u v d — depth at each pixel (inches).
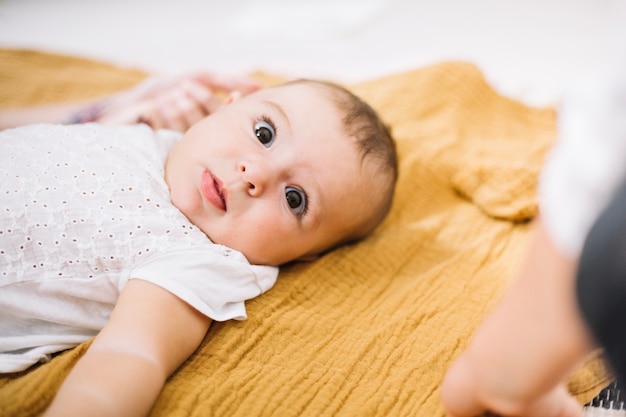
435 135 50.1
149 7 70.4
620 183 15.1
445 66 55.4
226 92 51.3
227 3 72.2
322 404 28.5
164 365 28.0
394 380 30.1
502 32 67.3
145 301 29.4
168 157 36.9
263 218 34.2
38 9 67.4
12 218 30.8
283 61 62.9
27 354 30.3
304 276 36.0
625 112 15.2
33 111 47.8
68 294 31.2
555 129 53.1
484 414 22.9
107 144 35.3
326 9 70.7
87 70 59.1
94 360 26.7
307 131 36.2
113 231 31.4
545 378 18.6
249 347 31.1
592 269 15.1
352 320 33.8
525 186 44.8
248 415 27.5
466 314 34.7
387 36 67.2
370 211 39.0
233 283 32.5
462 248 40.9
